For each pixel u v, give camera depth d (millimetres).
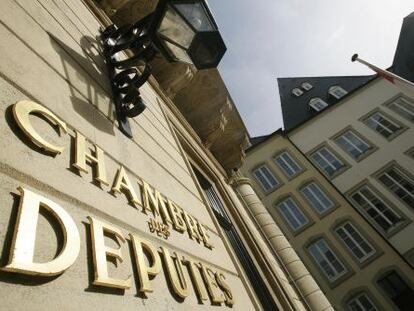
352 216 18141
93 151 1788
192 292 1922
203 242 2719
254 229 5996
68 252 1102
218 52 2354
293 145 22047
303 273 6301
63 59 2139
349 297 16000
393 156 19062
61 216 1170
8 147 1190
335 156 20609
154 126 3531
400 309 15000
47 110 1519
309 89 27016
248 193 7527
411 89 11281
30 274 953
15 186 1109
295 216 19312
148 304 1434
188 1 2166
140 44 2629
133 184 2053
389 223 17250
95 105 2195
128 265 1451
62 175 1395
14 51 1638
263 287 4543
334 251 17438
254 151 22750
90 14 3438
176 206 2580
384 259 16359
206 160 5793
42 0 2398
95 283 1175
